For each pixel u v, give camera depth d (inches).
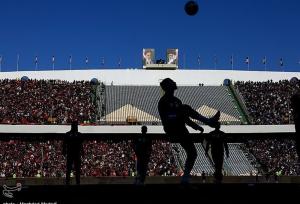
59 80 3565.5
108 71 3909.9
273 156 2755.9
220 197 288.5
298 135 414.6
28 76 3875.5
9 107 3009.4
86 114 3065.9
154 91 3671.3
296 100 417.4
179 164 2591.0
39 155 2613.2
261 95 3462.1
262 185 315.9
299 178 2342.5
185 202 290.8
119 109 3272.6
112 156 2645.2
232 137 3002.0
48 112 3021.7
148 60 3973.9
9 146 2704.2
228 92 3617.1
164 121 395.2
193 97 3565.5
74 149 664.4
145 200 292.2
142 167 633.6
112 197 293.1
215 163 658.2
